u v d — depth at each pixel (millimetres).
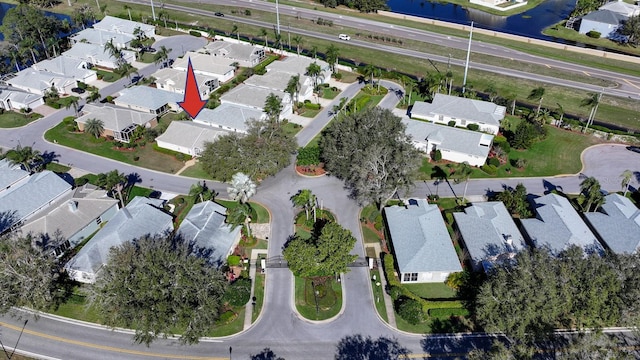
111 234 74688
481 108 116375
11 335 65375
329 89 135750
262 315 68562
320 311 69062
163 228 79375
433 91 127750
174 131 106625
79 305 69812
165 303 59094
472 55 159375
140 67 147625
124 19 180000
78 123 112688
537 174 99750
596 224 82188
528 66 150625
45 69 138750
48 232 76312
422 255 73312
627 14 183625
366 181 84312
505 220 81188
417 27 185500
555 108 127125
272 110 108250
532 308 58344
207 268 64812
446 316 67875
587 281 61844
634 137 109438
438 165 102438
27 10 151000
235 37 173000
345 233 72688
